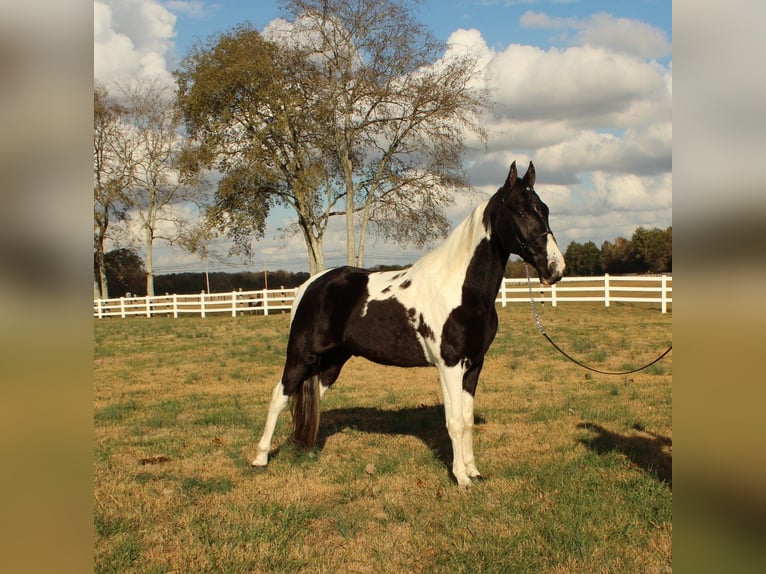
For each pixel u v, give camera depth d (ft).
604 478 16.30
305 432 18.80
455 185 92.22
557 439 20.40
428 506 14.97
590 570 11.71
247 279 160.56
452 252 16.60
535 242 14.98
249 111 89.10
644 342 45.65
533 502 14.88
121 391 32.83
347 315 17.83
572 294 87.92
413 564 12.16
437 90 87.30
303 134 90.27
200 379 36.42
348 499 15.66
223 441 21.62
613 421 22.77
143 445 21.40
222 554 12.71
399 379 34.06
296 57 86.84
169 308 103.60
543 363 37.55
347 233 95.86
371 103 89.10
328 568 12.16
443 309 16.19
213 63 86.74
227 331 66.90
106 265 133.80
